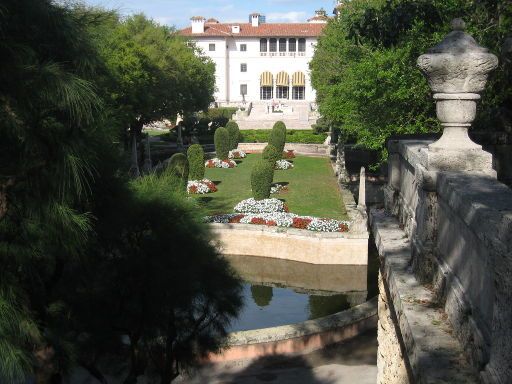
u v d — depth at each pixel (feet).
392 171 23.20
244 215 79.82
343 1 81.25
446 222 14.06
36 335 20.54
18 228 19.43
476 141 22.26
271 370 44.16
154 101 102.83
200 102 140.97
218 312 30.81
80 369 41.78
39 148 17.11
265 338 46.03
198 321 30.32
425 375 11.03
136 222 27.02
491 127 27.66
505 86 26.86
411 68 52.37
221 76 249.75
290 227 75.00
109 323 26.81
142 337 29.19
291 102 247.91
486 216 10.21
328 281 70.85
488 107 28.30
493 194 11.94
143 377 39.86
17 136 16.65
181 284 27.17
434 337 12.53
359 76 61.00
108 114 22.18
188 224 29.35
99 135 20.63
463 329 11.87
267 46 253.24
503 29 29.94
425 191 15.30
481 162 14.99
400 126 55.88
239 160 142.82
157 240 27.76
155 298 27.22
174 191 30.32
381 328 23.47
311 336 47.65
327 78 103.91
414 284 15.80
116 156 23.71
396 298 15.46
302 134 165.68
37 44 17.49
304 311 61.98
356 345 48.80
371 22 28.86
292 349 46.96
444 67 14.66
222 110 209.15
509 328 8.79
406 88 52.90
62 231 19.08
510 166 22.25
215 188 103.19
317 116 203.62
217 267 30.81
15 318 18.67
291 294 68.18
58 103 16.35
